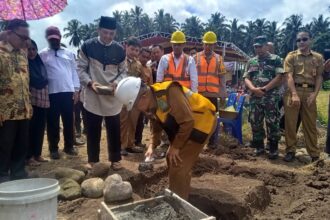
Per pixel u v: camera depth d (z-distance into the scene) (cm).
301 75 632
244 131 929
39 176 475
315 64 629
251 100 669
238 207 429
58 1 461
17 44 439
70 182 449
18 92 441
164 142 683
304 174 561
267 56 659
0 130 439
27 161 565
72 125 629
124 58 521
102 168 496
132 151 658
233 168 584
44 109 562
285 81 651
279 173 561
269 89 642
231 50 2905
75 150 648
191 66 629
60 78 591
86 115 510
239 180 521
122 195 423
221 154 672
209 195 454
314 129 637
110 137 516
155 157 617
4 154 445
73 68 630
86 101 504
